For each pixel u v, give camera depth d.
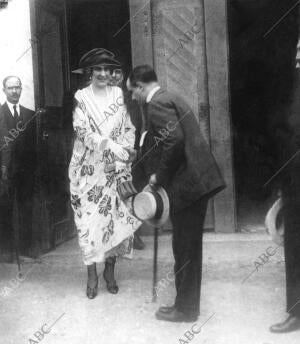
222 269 4.52
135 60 5.54
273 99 6.49
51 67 5.36
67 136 5.43
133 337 3.35
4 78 5.02
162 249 5.14
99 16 6.09
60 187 5.50
